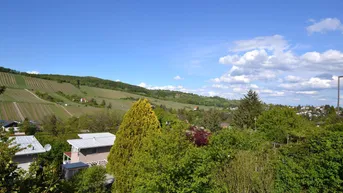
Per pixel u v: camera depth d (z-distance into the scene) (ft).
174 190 18.28
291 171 25.53
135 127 25.81
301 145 28.09
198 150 21.59
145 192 18.79
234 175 26.12
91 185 29.07
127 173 23.38
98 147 62.64
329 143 24.17
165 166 18.65
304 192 24.67
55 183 15.55
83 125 120.06
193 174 19.24
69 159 69.26
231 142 40.04
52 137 92.38
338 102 53.06
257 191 25.30
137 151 22.72
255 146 38.81
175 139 20.97
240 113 89.10
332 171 23.03
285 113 59.52
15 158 37.63
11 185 13.15
